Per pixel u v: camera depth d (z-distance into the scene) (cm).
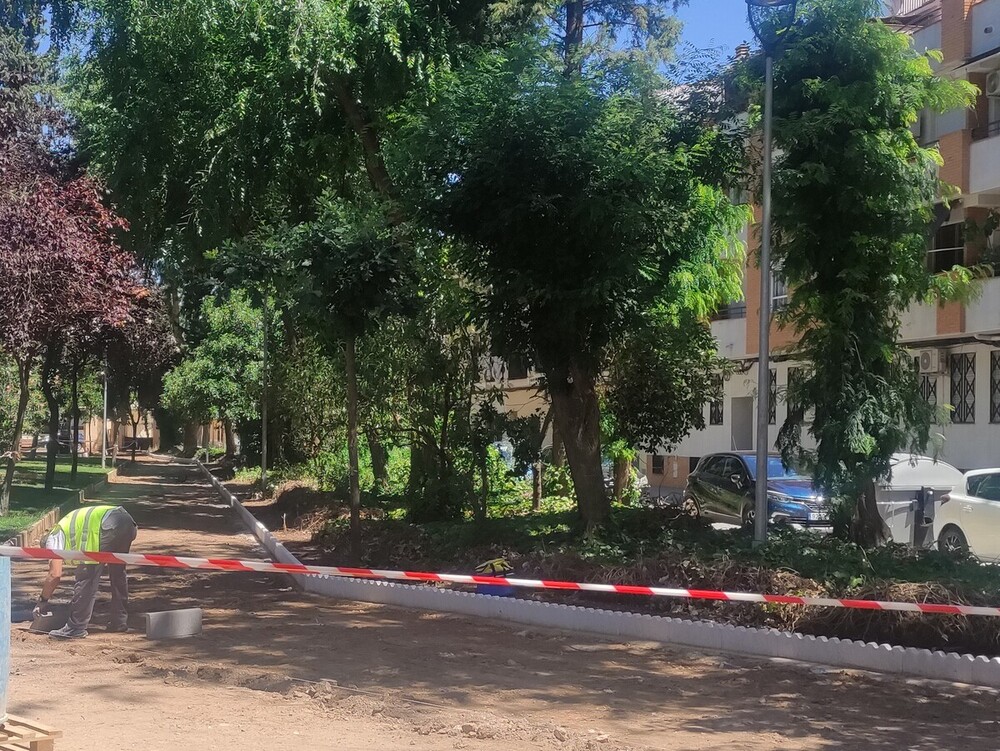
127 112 1880
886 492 1580
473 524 1468
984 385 2158
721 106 1318
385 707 650
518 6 1728
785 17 1188
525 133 1193
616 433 1898
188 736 570
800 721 650
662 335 1739
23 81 1844
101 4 1820
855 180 1202
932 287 1240
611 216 1196
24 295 1545
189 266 2172
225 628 931
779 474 1784
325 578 1144
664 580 1002
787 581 938
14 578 1216
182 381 3878
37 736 489
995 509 1340
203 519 2200
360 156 1870
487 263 1316
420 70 1598
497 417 1755
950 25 2122
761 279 1192
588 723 638
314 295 1268
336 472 2345
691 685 744
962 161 2089
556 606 951
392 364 1720
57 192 1725
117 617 909
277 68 1673
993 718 663
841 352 1205
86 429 7044
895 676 768
